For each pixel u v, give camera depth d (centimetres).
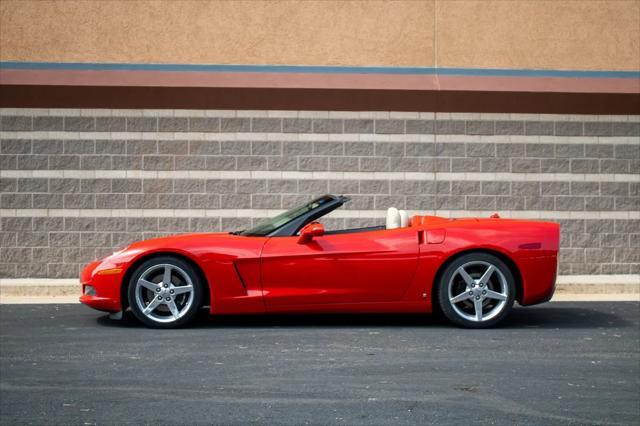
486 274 798
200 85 1195
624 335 772
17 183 1200
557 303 1005
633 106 1248
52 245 1204
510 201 1238
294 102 1214
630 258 1244
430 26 1229
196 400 536
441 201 1231
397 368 627
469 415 505
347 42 1223
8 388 568
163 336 755
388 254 790
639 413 510
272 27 1215
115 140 1207
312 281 790
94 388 567
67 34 1202
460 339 746
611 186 1241
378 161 1225
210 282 785
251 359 656
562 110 1240
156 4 1209
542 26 1238
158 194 1211
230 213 1216
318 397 543
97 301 797
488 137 1234
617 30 1247
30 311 917
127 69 1205
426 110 1230
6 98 1195
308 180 1222
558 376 604
